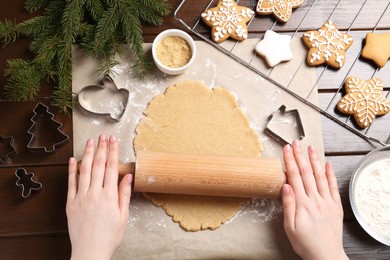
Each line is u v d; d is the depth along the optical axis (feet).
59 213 3.95
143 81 4.17
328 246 3.68
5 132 4.05
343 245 4.04
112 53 4.01
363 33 4.39
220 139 4.09
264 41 4.24
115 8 3.96
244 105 4.19
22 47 4.19
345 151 4.19
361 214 3.94
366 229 3.90
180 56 4.13
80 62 4.15
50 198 3.98
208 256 3.89
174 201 3.95
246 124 4.13
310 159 3.96
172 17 4.30
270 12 4.31
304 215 3.74
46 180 4.00
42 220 3.94
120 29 4.07
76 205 3.66
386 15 4.42
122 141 4.05
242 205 3.99
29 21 3.99
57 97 4.03
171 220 3.94
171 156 3.73
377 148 4.11
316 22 4.38
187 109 4.13
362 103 4.14
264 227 3.97
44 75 3.94
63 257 3.91
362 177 4.01
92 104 4.10
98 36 3.90
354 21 4.41
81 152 4.02
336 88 4.28
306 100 4.19
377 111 4.15
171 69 4.05
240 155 4.06
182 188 3.74
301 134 4.14
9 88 3.99
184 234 3.92
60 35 3.97
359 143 4.20
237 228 3.96
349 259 4.01
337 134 4.21
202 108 4.14
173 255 3.88
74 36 3.93
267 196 3.84
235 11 4.26
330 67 4.30
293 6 4.33
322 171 3.92
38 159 4.03
